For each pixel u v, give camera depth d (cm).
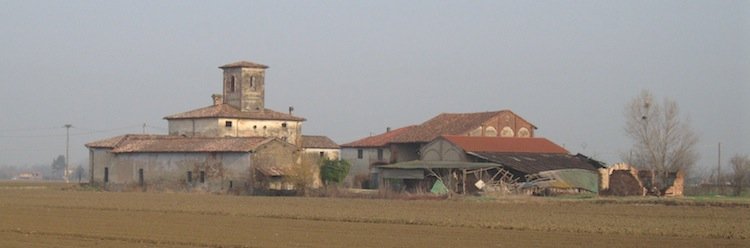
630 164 11412
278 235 5284
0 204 8162
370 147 13412
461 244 4856
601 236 5306
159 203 8394
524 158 11000
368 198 9488
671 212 7262
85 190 11938
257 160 11131
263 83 13562
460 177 10444
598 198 9344
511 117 12975
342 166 11788
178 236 5209
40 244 4819
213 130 13050
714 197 9788
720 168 12688
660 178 11194
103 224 6003
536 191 10069
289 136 13612
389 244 4841
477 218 6550
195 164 11594
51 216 6706
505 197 9338
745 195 10756
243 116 13188
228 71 13588
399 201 8856
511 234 5409
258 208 7638
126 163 12375
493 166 10450
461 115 13288
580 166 10906
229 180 11250
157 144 12194
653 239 5144
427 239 5100
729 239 5191
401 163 11294
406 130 13438
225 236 5212
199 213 7088
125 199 9181
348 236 5247
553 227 5822
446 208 7719
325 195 10144
